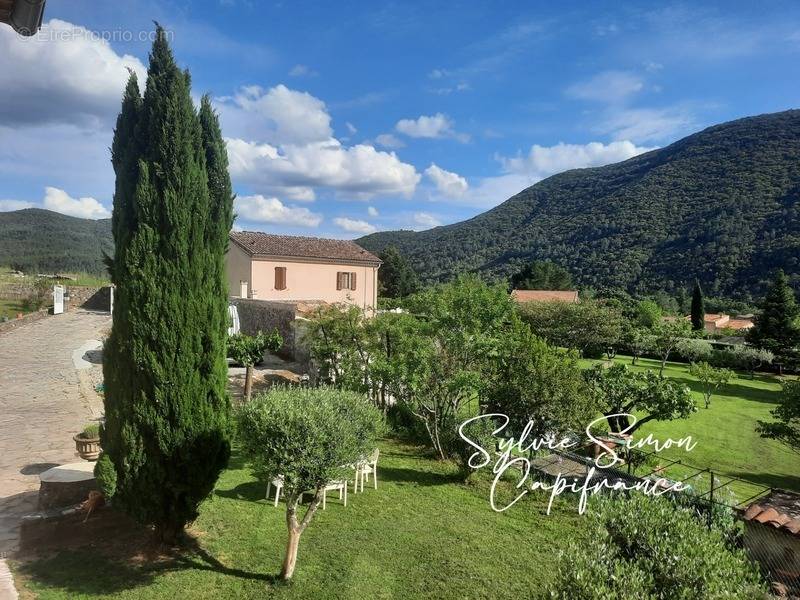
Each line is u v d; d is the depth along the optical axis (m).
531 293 55.81
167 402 5.99
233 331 19.41
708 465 15.66
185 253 6.08
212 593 5.56
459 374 10.59
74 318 29.09
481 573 6.44
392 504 8.59
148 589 5.51
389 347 13.04
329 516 7.88
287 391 6.50
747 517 7.00
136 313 5.89
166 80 6.05
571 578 3.60
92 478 6.96
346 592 5.75
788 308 39.41
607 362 31.41
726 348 40.97
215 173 6.58
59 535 6.44
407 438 12.83
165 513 6.24
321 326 13.87
